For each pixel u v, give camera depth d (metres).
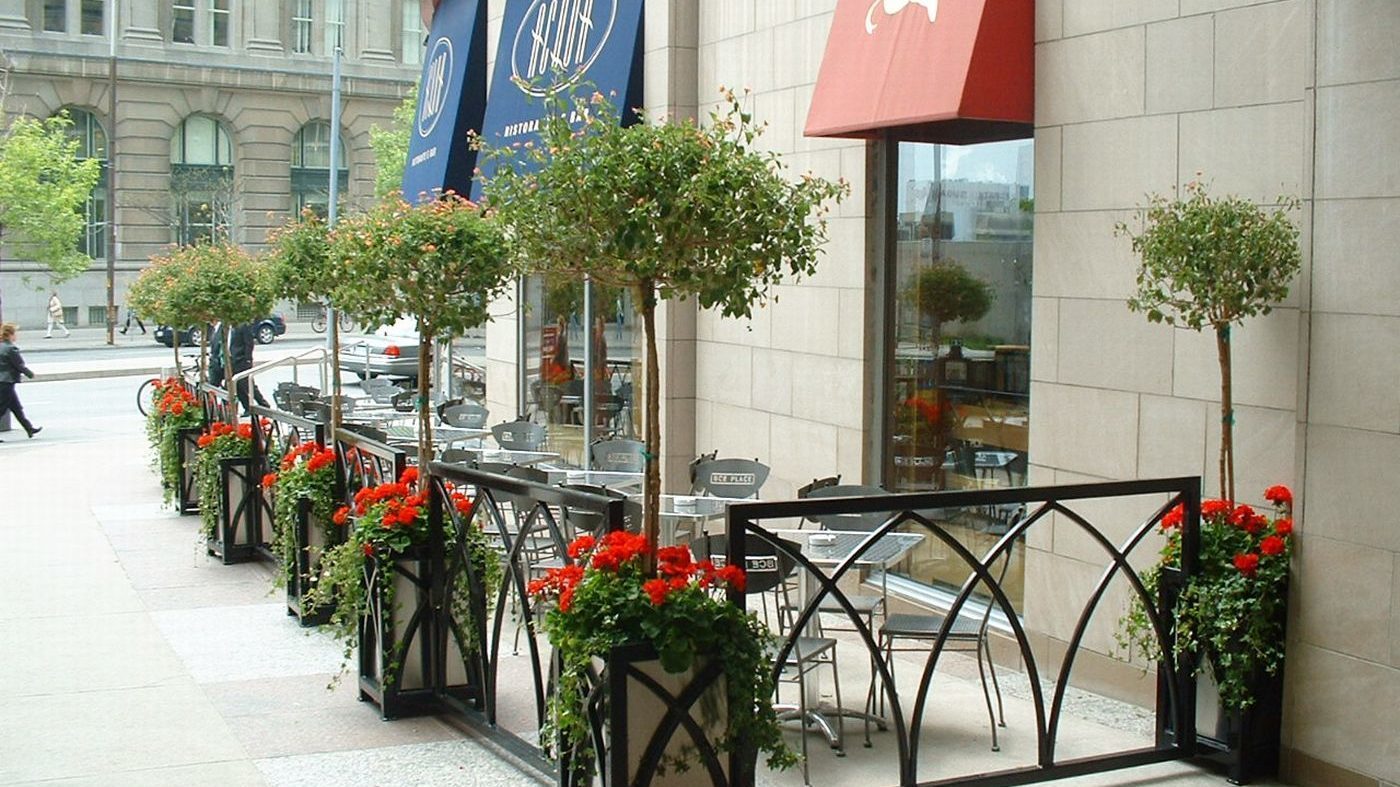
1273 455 6.41
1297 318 6.24
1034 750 6.57
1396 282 5.55
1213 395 6.70
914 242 9.32
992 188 8.62
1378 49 5.60
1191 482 6.18
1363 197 5.68
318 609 9.09
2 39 46.03
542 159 5.99
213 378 19.77
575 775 5.39
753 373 11.07
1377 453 5.64
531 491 6.02
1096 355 7.43
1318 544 5.90
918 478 9.34
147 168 48.19
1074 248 7.57
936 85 7.84
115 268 47.62
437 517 7.15
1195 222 6.01
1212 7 6.67
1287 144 6.32
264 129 49.91
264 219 49.88
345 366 28.47
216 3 49.66
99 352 39.66
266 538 11.34
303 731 6.94
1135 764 6.12
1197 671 6.20
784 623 8.16
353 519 8.09
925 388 9.25
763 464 10.12
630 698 5.11
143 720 7.11
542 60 13.93
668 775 5.18
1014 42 7.77
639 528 8.05
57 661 8.27
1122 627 7.11
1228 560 6.13
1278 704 6.11
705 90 11.79
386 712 7.09
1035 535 7.93
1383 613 5.62
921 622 6.91
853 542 7.14
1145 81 7.06
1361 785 5.74
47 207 41.72
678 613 5.02
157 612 9.58
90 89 46.88
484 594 6.96
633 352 12.91
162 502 14.62
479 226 8.81
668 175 5.27
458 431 12.95
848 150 9.70
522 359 15.69
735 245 5.39
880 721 6.85
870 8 8.78
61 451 19.20
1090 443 7.49
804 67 10.25
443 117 16.61
